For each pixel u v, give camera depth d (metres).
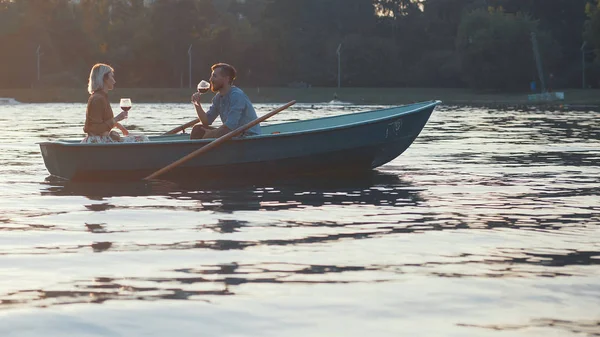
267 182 14.31
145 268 7.11
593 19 113.06
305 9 165.00
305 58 158.25
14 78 144.88
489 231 9.06
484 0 156.38
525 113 57.97
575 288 6.38
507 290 6.32
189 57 154.25
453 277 6.76
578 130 32.56
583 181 14.34
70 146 14.11
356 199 11.98
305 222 9.73
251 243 8.30
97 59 158.38
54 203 11.55
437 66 152.88
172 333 5.27
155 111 69.69
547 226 9.44
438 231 9.08
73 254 7.73
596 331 5.29
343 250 7.93
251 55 156.88
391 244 8.24
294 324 5.46
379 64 154.88
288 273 6.90
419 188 13.36
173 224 9.58
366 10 164.88
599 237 8.67
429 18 163.12
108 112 14.81
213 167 14.56
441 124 38.84
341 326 5.41
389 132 15.94
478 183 14.08
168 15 158.12
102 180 14.36
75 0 178.75
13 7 147.38
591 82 138.12
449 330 5.33
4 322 5.49
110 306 5.88
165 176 14.49
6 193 12.72
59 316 5.63
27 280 6.68
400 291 6.30
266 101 129.00
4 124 38.75
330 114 56.34
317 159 15.32
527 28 128.75
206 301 6.01
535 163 17.83
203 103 125.12
